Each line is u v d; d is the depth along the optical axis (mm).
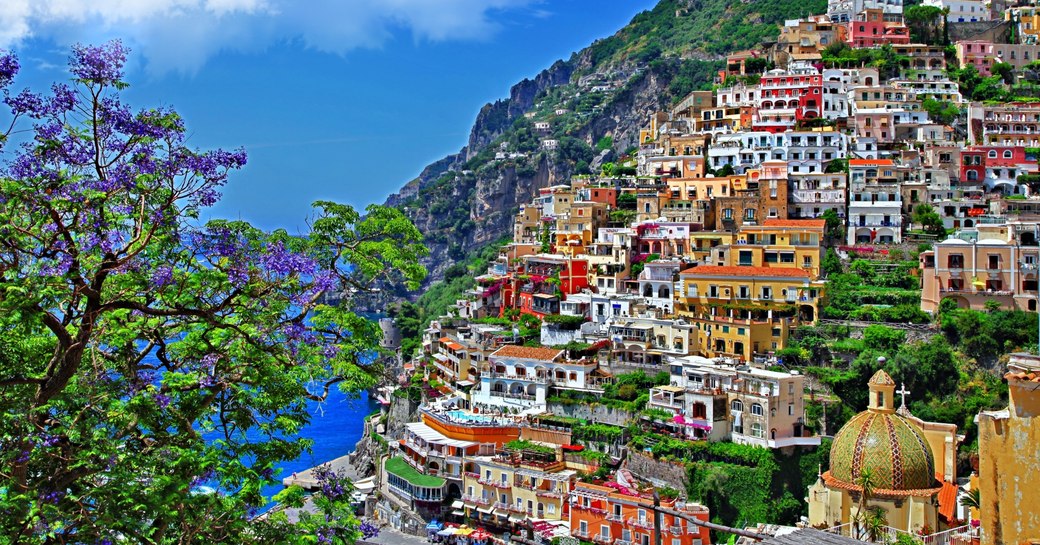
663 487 136000
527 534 139000
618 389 158875
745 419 139125
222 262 51625
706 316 170375
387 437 192250
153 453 46875
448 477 152375
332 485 54438
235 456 50438
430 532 144500
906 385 154000
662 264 188750
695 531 122438
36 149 45906
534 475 142000
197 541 46844
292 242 58000
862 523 84688
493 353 173625
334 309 56938
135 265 50500
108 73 46625
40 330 51500
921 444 88812
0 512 41906
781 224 196500
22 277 45406
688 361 155000
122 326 52094
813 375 151750
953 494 95750
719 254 191375
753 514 132375
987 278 169500
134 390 48781
